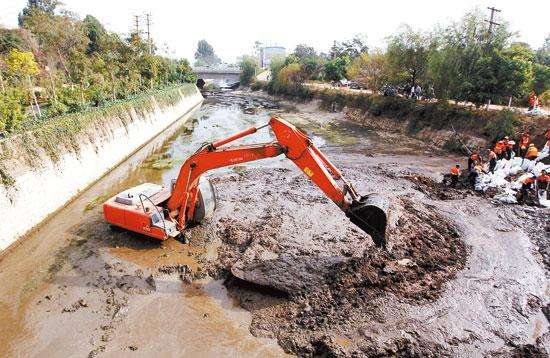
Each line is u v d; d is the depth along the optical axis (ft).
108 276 37.65
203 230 45.47
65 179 57.36
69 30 91.20
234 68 334.85
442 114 95.81
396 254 39.34
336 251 40.50
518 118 78.28
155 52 161.07
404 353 27.48
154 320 31.83
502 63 83.30
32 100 68.13
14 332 30.68
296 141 33.01
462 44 91.50
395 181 63.77
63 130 59.88
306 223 47.14
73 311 32.94
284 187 60.49
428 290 33.76
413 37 108.47
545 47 148.46
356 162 76.69
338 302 32.65
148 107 107.45
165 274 37.91
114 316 32.24
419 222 47.16
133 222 41.78
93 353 28.37
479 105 90.02
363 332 29.19
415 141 96.37
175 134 111.14
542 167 59.57
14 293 35.50
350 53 214.48
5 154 45.78
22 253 42.65
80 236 45.85
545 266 38.09
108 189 63.93
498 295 33.35
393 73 115.14
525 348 27.58
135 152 89.04
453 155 82.48
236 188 59.82
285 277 35.99
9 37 96.07
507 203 52.70
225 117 144.05
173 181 43.91
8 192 44.60
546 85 87.86
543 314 31.35
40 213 49.65
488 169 64.03
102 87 86.22
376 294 33.30
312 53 298.35
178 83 188.75
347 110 137.80
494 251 40.50
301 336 29.50
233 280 36.42
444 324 29.89
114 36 114.11
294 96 187.83
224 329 30.81
